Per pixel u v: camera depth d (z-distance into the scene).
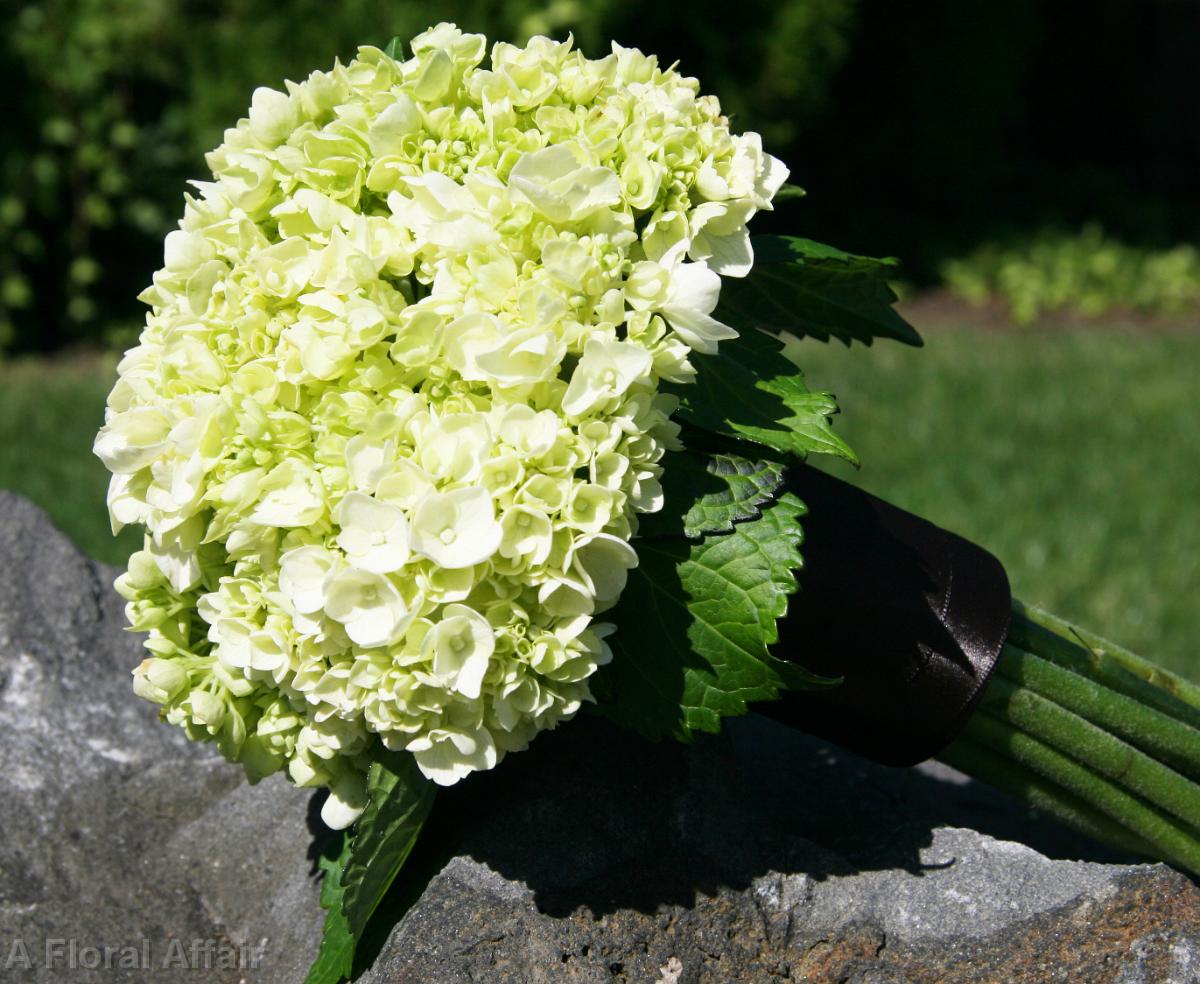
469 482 0.94
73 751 1.20
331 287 0.97
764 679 0.99
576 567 0.95
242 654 0.97
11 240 3.08
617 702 1.00
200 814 1.19
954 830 1.07
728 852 1.05
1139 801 1.11
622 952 1.02
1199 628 1.79
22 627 1.24
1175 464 2.38
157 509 0.98
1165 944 1.02
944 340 3.38
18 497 1.31
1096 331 3.60
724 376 1.02
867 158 3.92
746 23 3.10
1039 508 2.17
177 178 3.17
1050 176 4.42
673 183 0.99
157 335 1.01
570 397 0.95
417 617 0.94
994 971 1.02
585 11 2.83
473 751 0.97
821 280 1.08
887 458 2.38
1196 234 4.30
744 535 1.00
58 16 2.94
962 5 3.76
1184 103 4.52
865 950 1.04
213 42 2.92
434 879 1.04
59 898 1.14
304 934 1.10
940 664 1.05
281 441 0.96
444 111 0.99
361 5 2.82
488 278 0.95
